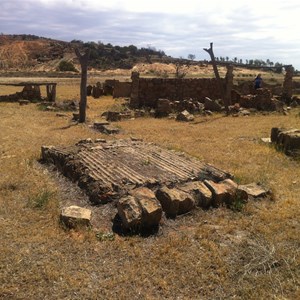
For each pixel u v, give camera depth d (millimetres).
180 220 7008
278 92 30422
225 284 5102
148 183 7902
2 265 5367
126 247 6004
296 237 6355
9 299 4699
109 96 34406
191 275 5301
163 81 24625
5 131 15352
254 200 7926
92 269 5391
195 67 98500
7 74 67625
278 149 12266
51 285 4992
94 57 111500
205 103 23562
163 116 21094
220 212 7355
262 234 6508
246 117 20812
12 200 7766
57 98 31219
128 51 136625
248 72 90438
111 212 7207
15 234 6285
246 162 10875
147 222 6562
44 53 124062
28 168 9938
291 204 7793
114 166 9031
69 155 9984
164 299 4812
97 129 16734
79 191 8297
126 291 4938
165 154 10453
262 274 5328
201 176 8539
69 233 6336
